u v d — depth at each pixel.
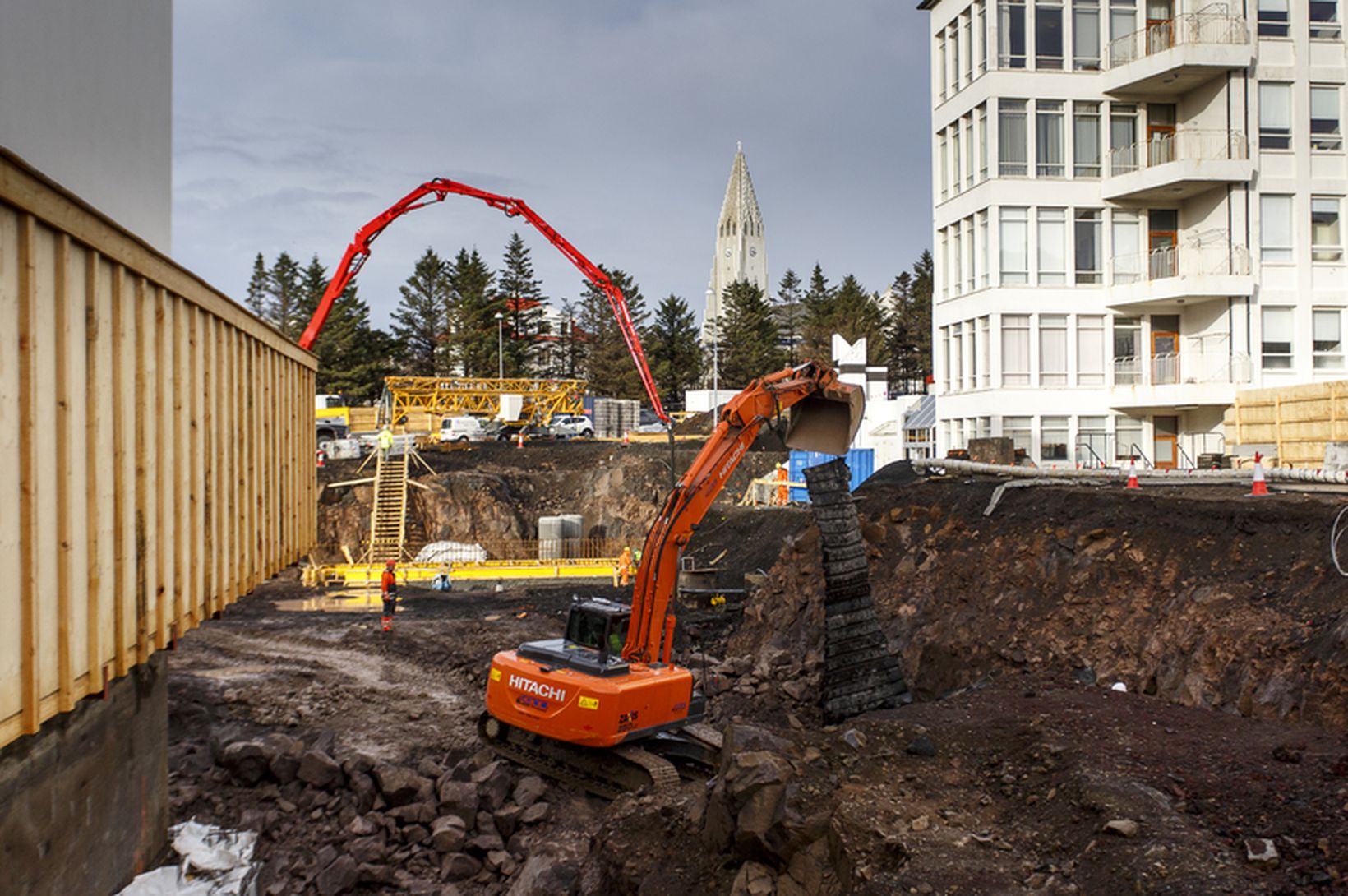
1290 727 11.17
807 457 42.34
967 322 31.44
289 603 31.44
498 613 29.72
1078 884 8.14
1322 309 28.42
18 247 7.03
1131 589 15.70
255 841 14.41
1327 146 28.58
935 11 33.09
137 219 12.34
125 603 8.96
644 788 12.85
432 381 61.25
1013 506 19.36
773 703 19.00
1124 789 9.34
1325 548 13.59
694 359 95.38
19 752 8.61
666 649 16.11
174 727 18.41
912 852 8.88
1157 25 29.67
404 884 13.66
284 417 14.98
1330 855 7.86
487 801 15.40
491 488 45.12
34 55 8.98
